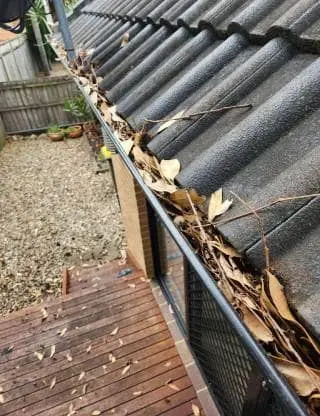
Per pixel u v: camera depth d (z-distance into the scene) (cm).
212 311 198
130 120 151
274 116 98
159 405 262
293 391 56
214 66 141
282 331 65
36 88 939
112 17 338
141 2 281
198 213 95
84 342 316
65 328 333
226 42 144
